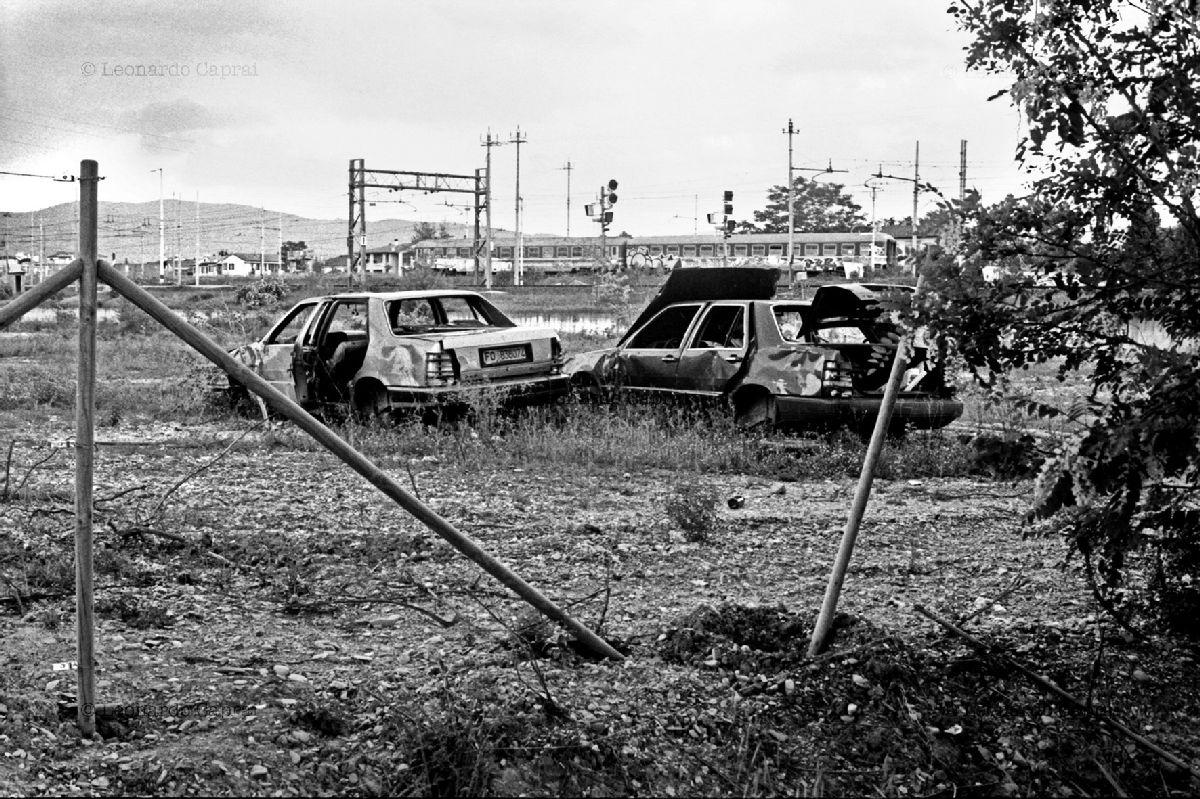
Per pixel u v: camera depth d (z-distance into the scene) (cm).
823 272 7556
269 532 767
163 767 400
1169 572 604
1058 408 513
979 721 500
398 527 803
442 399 1327
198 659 510
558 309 5128
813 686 500
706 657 527
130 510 828
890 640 536
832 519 884
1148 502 540
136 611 573
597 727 447
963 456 1115
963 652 555
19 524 752
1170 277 493
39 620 558
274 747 421
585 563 719
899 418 1230
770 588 672
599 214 3778
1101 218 498
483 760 410
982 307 501
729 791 433
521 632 542
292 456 1168
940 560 748
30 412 1545
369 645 541
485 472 1091
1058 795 458
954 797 449
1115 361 522
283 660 513
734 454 1155
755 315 1303
